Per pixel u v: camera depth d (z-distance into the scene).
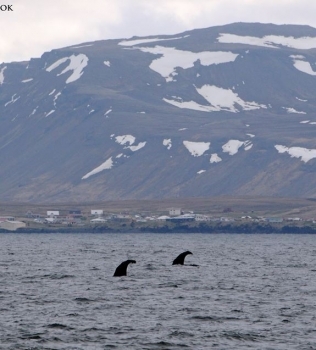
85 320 157.38
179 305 178.50
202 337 140.50
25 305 177.62
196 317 161.50
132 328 148.75
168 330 147.00
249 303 183.62
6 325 151.00
